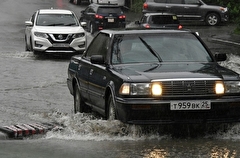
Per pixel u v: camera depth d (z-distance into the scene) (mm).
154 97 18656
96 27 67562
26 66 41500
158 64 20734
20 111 25297
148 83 18734
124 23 68000
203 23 76938
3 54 48906
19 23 75312
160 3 74812
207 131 20281
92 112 23969
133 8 90375
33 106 26641
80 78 23531
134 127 19578
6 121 22969
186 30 22781
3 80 34812
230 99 18938
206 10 73562
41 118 23578
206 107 18766
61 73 38062
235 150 17328
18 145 18578
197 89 18781
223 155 16641
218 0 77750
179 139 19125
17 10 87062
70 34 46688
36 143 18844
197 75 19062
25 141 19328
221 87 18906
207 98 18812
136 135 19562
